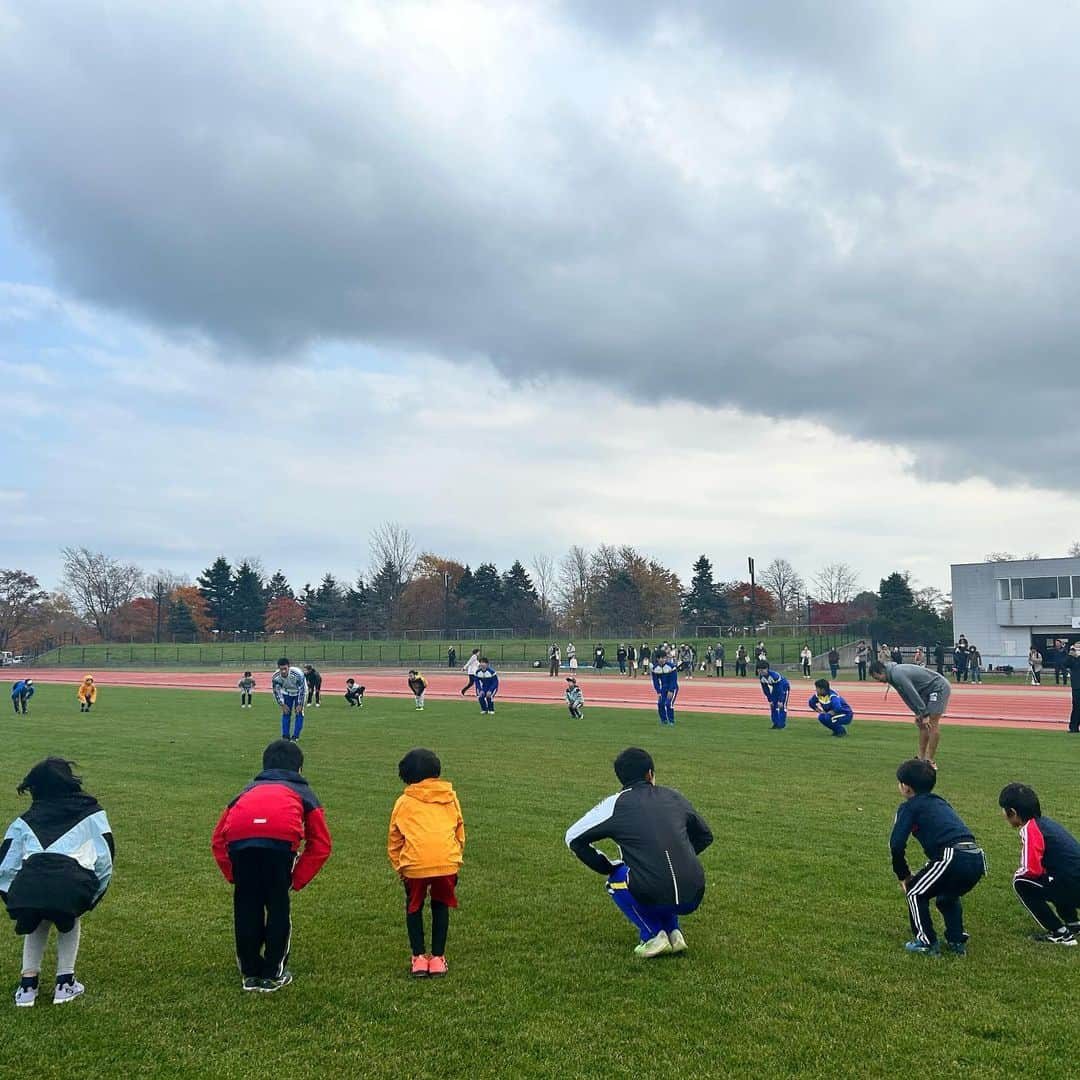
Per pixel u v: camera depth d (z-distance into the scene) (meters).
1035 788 14.09
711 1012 5.88
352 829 11.68
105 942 7.40
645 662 60.00
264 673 70.25
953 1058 5.23
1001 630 69.44
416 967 6.54
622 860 6.85
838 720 22.11
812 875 9.18
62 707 33.53
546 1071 5.11
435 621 122.06
